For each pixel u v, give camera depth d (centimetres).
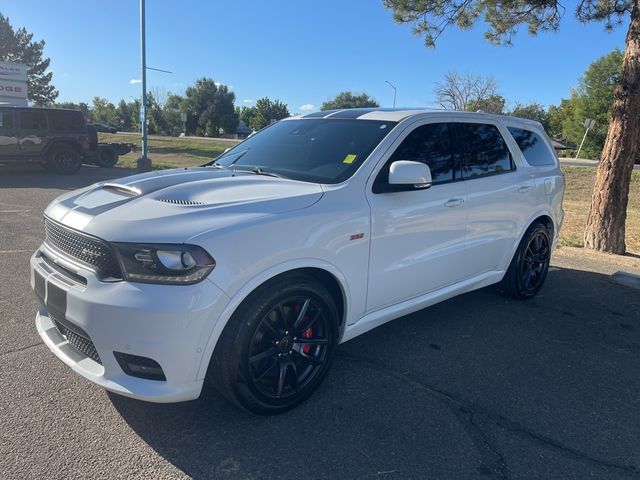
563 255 794
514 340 436
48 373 341
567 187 2319
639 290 606
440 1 956
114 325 253
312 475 256
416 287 389
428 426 302
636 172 2586
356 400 327
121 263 256
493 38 1020
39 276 302
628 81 815
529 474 265
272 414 303
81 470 252
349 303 335
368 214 335
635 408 335
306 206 304
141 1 1852
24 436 275
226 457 267
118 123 9044
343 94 7094
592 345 434
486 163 454
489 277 475
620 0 890
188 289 252
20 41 4941
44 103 5275
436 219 389
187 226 262
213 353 277
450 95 4262
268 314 285
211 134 7919
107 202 295
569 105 6106
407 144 378
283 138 416
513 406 330
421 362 385
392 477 258
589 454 284
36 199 1073
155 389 259
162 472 254
